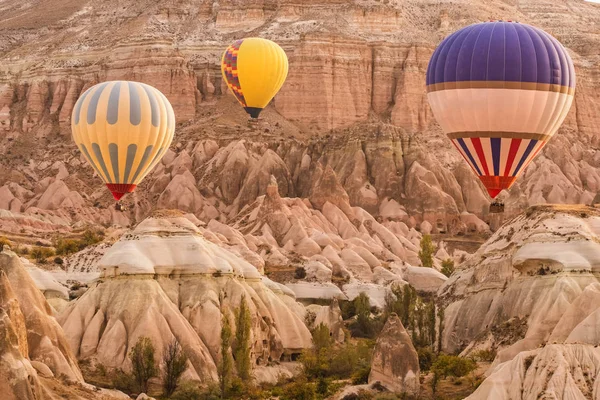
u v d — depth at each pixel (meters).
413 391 124.44
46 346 120.50
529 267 146.50
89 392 116.44
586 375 104.81
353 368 144.12
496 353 137.12
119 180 150.25
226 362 137.12
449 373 129.25
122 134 147.50
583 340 115.56
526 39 129.75
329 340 155.88
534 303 142.38
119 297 147.12
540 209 154.88
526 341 130.88
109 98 148.50
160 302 147.00
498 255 154.75
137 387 136.50
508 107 128.62
